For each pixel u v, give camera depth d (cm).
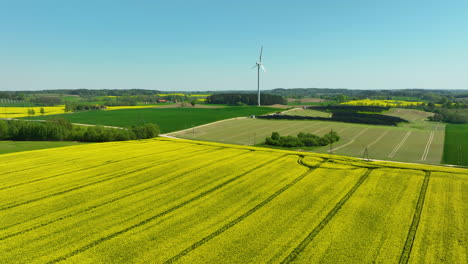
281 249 2748
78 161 6081
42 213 3556
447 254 2650
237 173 5181
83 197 4084
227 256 2642
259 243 2858
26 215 3500
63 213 3562
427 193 4088
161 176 5050
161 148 7525
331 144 8388
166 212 3594
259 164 5766
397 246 2788
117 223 3300
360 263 2531
